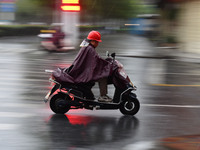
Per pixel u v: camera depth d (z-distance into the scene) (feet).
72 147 15.12
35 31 125.18
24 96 25.18
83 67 19.97
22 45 77.00
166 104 24.14
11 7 155.43
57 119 19.48
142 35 127.03
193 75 39.83
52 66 43.52
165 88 30.60
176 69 45.09
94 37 19.99
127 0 172.35
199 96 27.45
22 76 34.55
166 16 92.73
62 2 67.46
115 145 15.53
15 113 20.44
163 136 17.10
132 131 17.78
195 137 17.03
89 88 20.40
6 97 24.67
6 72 37.06
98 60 19.84
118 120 19.74
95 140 16.16
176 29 85.81
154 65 48.73
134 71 41.47
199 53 71.82
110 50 70.23
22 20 170.91
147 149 15.08
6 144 15.29
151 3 115.44
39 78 33.58
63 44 64.13
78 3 67.10
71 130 17.58
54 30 63.57
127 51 68.59
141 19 128.16
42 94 26.11
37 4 157.99
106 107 20.54
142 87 30.66
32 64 44.96
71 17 67.67
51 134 16.83
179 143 16.02
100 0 172.65
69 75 20.17
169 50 74.84
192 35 77.56
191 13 79.05
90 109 20.59
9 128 17.57
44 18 173.17
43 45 63.87
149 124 19.13
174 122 19.70
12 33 118.83
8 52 60.34
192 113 21.85
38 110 21.33
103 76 19.79
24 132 17.01
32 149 14.76
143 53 64.75
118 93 20.53
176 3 85.76
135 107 20.77
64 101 20.31
